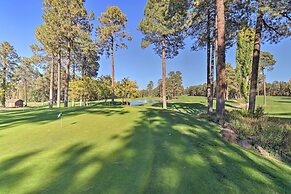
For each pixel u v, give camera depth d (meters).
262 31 12.64
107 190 3.04
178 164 4.11
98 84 25.88
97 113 11.19
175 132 6.66
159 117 9.56
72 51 23.23
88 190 3.03
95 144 5.30
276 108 25.70
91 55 27.03
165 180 3.42
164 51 21.48
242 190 3.34
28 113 12.55
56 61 28.50
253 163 4.60
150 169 3.82
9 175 3.50
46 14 20.48
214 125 7.88
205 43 15.52
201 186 3.32
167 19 13.34
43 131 6.83
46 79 51.47
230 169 4.11
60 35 20.59
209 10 13.23
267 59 31.47
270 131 6.90
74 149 4.89
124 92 28.14
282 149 5.93
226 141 5.99
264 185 3.61
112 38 24.22
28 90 59.62
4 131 6.91
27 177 3.43
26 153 4.61
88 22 21.72
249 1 10.85
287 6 9.48
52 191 2.99
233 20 12.70
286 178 4.09
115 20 23.94
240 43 24.53
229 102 33.44
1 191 2.99
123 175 3.54
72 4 20.16
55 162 4.08
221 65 9.48
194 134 6.48
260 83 51.66
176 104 28.52
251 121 8.46
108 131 6.79
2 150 4.84
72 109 13.83
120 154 4.57
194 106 25.91
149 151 4.79
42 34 21.98
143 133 6.50
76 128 7.25
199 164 4.19
